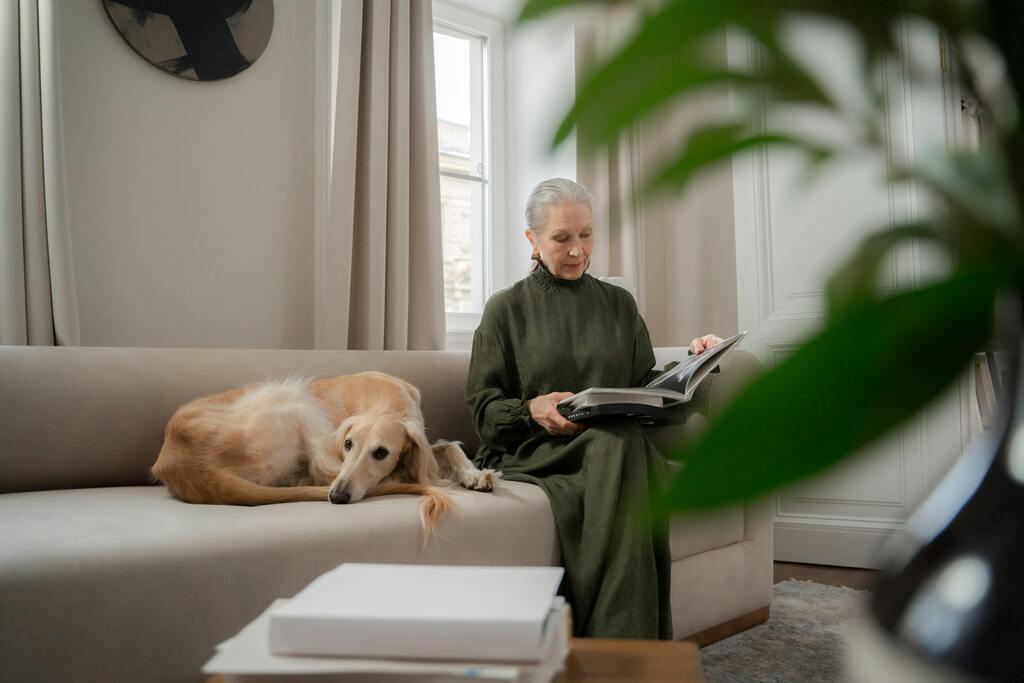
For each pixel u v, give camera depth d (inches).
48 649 39.8
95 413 66.7
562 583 65.1
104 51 92.8
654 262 140.6
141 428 68.7
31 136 78.3
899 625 9.7
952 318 6.7
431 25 114.0
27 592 39.3
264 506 56.4
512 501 62.9
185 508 54.9
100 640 41.3
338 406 67.6
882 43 7.9
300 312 109.0
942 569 9.6
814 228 114.0
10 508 53.6
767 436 6.4
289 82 108.3
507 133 136.1
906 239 8.4
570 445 69.0
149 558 43.2
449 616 23.8
